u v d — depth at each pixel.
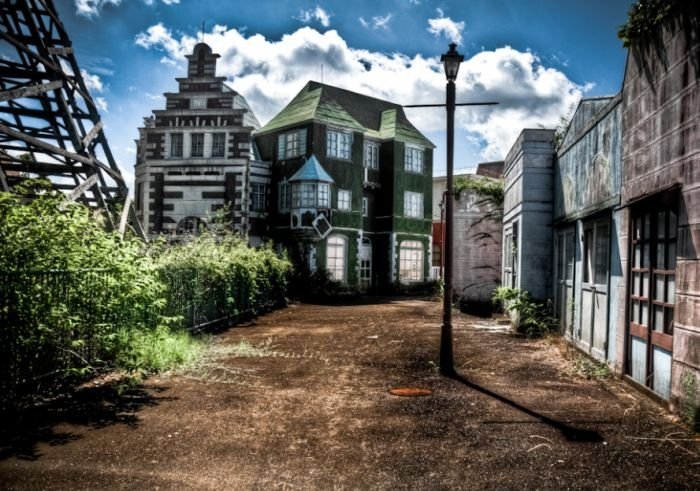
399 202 31.62
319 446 4.62
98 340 6.75
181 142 28.34
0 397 5.32
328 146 28.36
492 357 9.04
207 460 4.27
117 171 13.56
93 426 5.09
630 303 6.97
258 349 9.68
